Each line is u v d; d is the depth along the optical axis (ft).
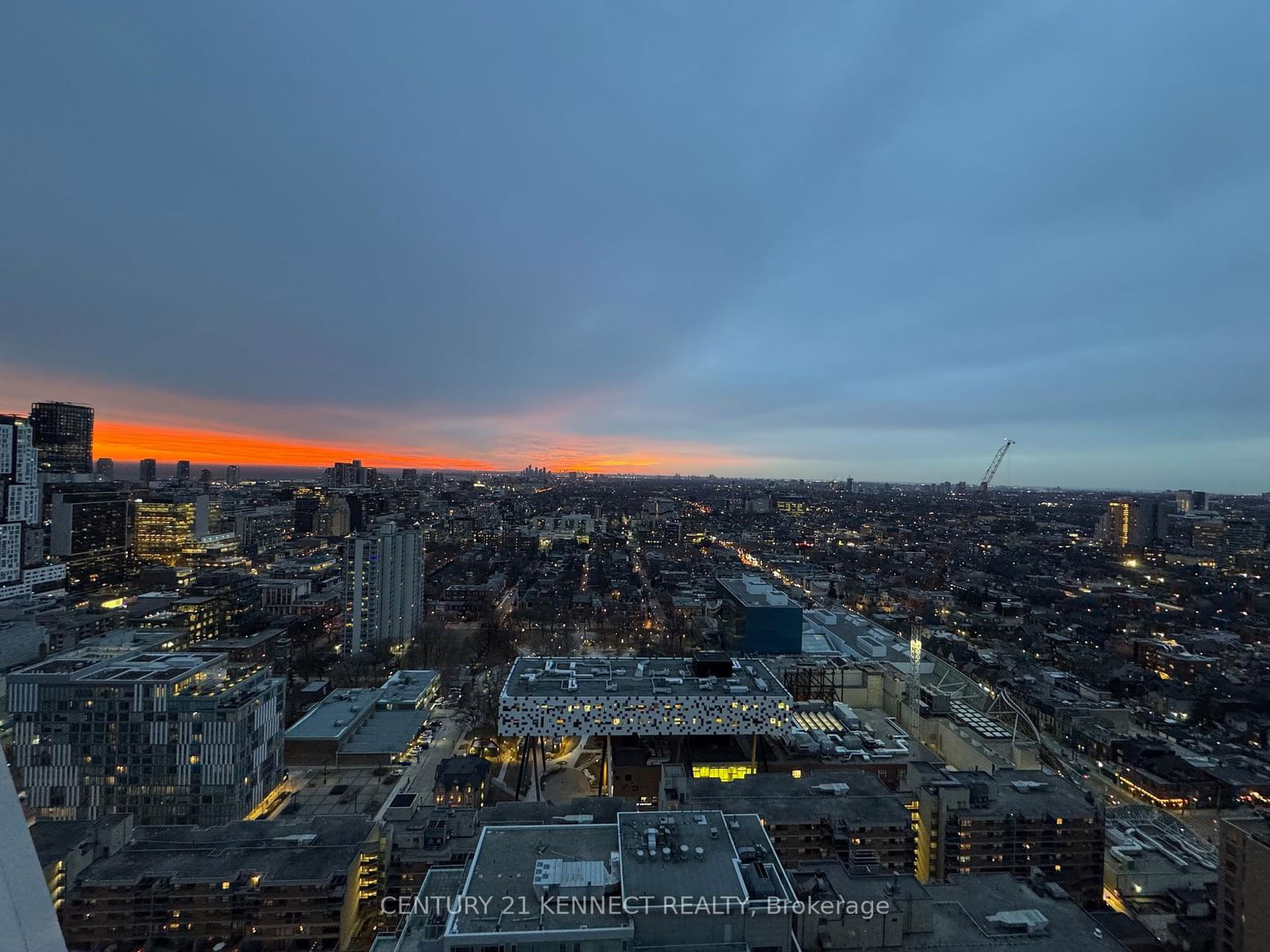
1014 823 535.19
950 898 428.97
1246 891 469.98
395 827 557.74
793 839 520.83
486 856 377.50
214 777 645.51
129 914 490.90
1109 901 561.02
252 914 495.00
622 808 535.19
